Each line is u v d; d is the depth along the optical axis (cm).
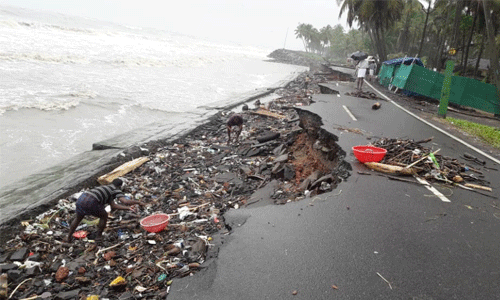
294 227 467
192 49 6656
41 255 459
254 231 457
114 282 377
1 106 1177
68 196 636
